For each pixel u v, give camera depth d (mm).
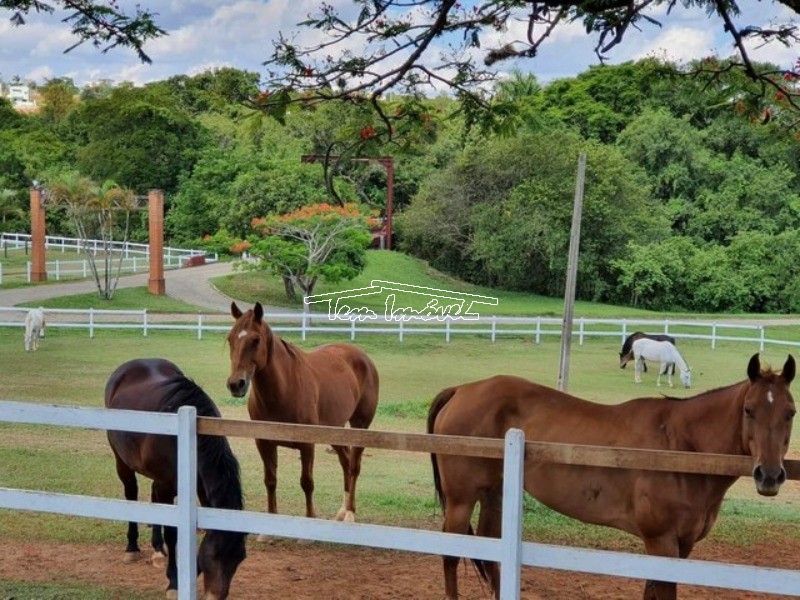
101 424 5367
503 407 5844
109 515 5383
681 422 5391
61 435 14031
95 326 29828
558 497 5555
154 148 63656
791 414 4688
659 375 24172
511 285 52500
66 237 61906
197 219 56250
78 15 7660
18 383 20281
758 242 51594
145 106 62750
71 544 7574
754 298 51719
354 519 8914
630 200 50219
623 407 5648
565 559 4559
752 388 4844
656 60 9305
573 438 5578
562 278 51562
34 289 40062
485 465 5766
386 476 11961
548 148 49312
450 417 5973
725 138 56812
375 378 9945
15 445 12844
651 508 5223
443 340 31453
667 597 5137
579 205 11555
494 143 50219
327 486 10953
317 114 51531
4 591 6094
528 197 48562
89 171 63125
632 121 58156
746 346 32781
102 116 64125
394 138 8805
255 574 6855
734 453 5168
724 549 8211
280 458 12953
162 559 6953
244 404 17984
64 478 10492
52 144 67812
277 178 45906
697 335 32625
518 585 4617
